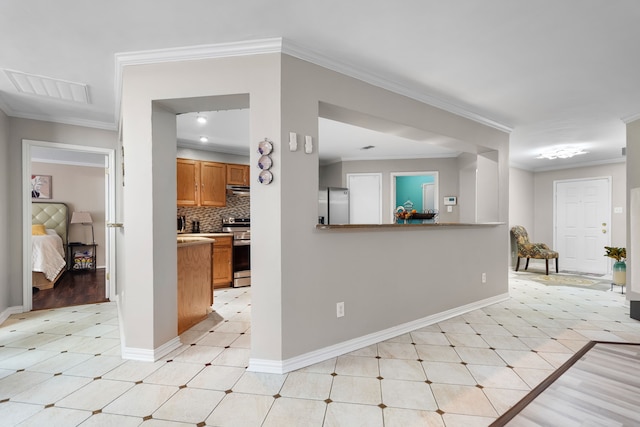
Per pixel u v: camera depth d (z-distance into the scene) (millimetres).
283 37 2166
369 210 6297
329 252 2475
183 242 2961
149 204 2361
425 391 1989
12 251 3551
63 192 6512
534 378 2154
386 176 6223
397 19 1966
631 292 3770
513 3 1816
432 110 3219
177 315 2723
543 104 3371
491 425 1676
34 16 1875
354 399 1900
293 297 2283
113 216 4082
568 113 3635
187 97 2305
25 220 3613
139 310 2387
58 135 3719
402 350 2602
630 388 2037
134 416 1728
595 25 2020
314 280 2389
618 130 4301
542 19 1963
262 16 1928
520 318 3410
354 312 2631
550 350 2600
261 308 2242
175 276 2609
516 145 5176
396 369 2273
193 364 2326
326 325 2457
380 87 2783
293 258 2283
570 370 2270
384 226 2730
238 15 1912
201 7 1829
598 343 2750
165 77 2326
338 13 1907
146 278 2371
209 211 5457
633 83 2863
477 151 4086
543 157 5855
